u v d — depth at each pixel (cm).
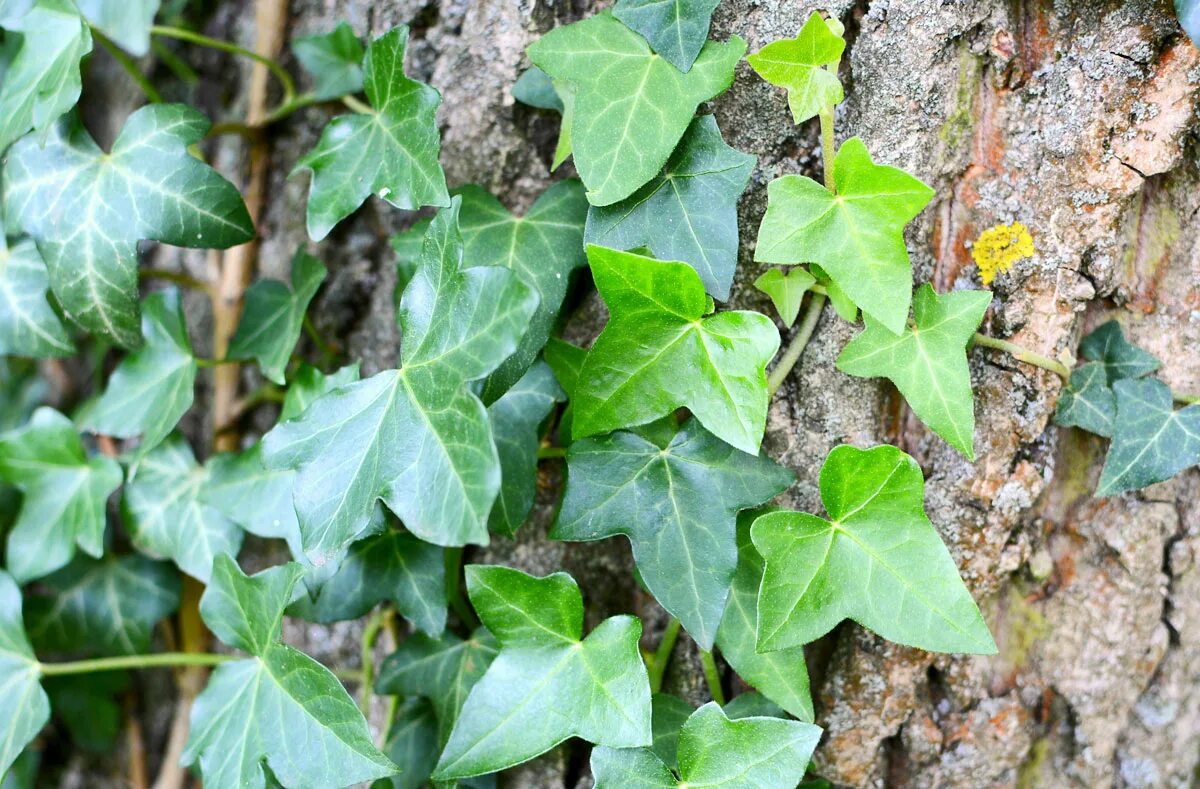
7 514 69
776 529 53
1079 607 58
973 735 58
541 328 55
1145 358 56
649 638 58
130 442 66
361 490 53
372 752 54
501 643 54
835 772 58
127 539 66
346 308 61
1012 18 55
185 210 57
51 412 61
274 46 62
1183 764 60
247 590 56
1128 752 59
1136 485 55
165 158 57
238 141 63
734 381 53
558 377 56
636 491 54
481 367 52
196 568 60
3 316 60
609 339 53
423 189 54
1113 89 54
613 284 53
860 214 53
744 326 53
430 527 52
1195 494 57
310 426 54
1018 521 57
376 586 57
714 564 54
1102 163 55
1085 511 58
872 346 54
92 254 57
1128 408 55
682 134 54
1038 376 55
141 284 66
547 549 58
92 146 57
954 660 57
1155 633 58
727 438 53
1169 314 57
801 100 53
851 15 55
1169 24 54
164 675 68
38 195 57
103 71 67
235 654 65
